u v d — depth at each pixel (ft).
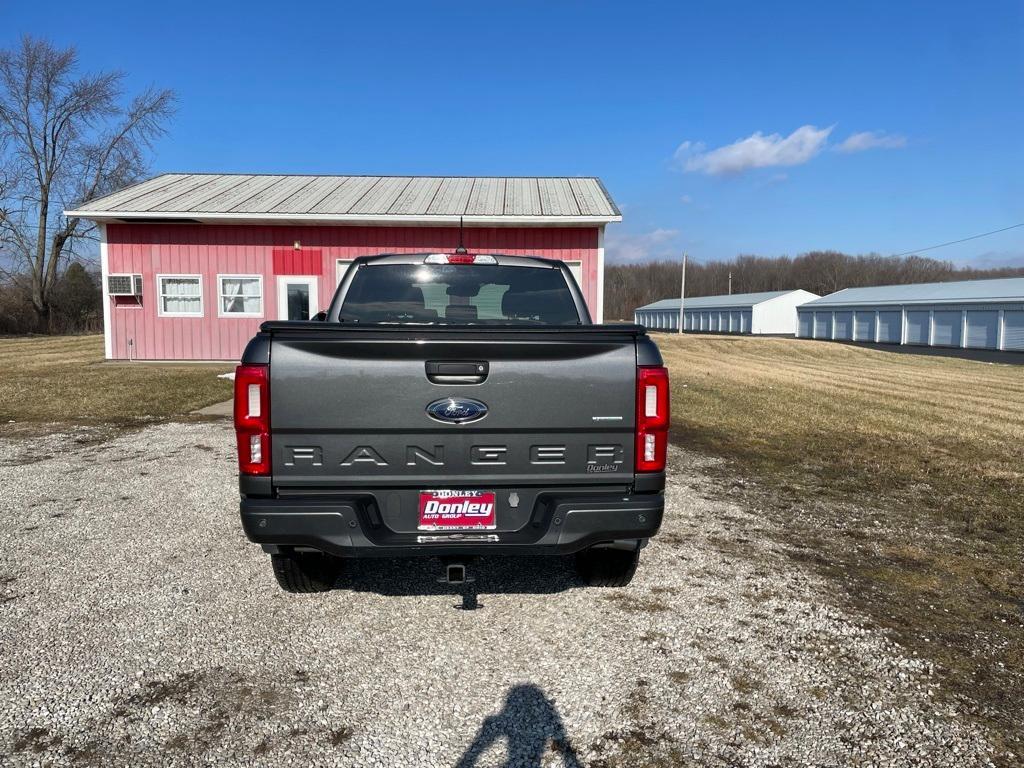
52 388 39.37
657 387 9.78
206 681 9.22
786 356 96.22
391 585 12.69
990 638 10.89
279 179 68.13
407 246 57.31
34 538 14.84
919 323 143.64
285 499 9.46
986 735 8.28
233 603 11.72
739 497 19.44
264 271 57.41
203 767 7.46
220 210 54.60
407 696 8.94
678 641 10.54
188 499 17.94
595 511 9.66
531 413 9.59
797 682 9.40
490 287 14.17
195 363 57.11
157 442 25.49
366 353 9.39
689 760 7.73
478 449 9.63
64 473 20.68
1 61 118.21
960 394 50.01
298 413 9.35
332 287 57.57
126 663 9.63
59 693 8.84
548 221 54.03
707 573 13.43
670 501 18.86
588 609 11.70
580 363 9.65
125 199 57.88
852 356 99.71
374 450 9.50
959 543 15.64
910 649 10.44
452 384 9.48
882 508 18.51
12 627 10.66
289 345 9.36
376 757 7.68
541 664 9.81
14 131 121.80
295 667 9.63
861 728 8.38
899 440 29.04
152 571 13.06
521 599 12.11
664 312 290.97
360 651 10.13
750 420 33.86
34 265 127.85
